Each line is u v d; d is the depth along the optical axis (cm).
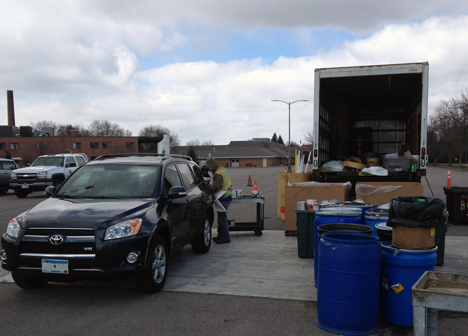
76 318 409
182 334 372
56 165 1830
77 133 6444
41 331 379
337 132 1196
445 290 319
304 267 592
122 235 440
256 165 8831
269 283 517
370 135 1230
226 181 762
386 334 376
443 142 6238
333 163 1002
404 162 906
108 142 6228
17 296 477
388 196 854
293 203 827
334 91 1127
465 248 696
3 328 386
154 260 482
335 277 374
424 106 892
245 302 452
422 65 886
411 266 380
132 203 499
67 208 481
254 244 755
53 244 433
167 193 556
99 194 541
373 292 374
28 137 6300
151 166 585
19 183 1695
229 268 589
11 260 441
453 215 945
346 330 372
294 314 419
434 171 4147
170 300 459
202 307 437
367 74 905
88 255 427
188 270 581
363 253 369
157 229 481
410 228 383
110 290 496
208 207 707
